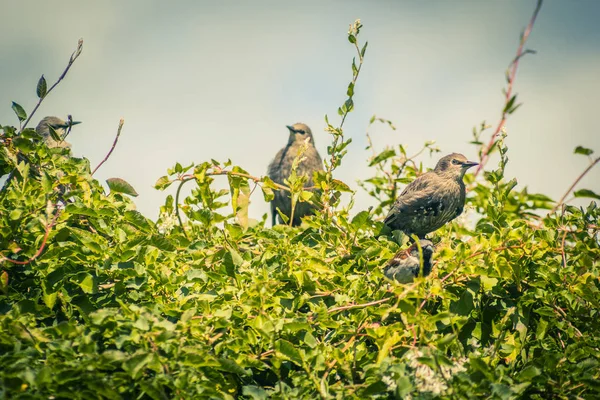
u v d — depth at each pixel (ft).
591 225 38.78
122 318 28.63
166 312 31.65
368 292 36.14
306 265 35.60
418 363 28.58
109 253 33.42
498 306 36.42
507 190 37.11
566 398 31.01
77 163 38.52
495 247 35.29
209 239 38.04
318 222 39.91
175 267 35.12
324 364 30.42
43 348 28.71
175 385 26.94
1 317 29.14
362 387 29.58
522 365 34.06
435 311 35.99
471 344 34.42
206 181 39.01
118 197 39.01
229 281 34.14
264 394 29.81
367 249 37.70
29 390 25.90
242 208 38.50
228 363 28.99
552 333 36.45
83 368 26.61
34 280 34.06
